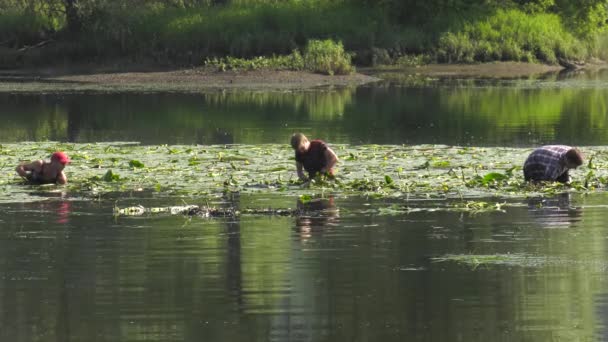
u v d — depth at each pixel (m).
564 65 129.88
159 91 100.56
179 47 120.69
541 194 39.69
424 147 54.19
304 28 123.75
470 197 39.25
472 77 114.12
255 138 62.06
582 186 40.81
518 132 64.56
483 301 25.14
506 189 40.75
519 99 87.44
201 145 56.72
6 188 42.16
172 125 70.31
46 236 32.78
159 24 122.94
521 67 123.75
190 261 29.34
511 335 22.75
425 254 29.89
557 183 41.25
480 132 64.75
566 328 23.16
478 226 33.75
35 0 132.00
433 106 82.25
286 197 39.56
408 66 122.12
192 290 26.33
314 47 115.25
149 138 62.72
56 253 30.42
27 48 127.44
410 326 23.36
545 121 70.88
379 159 49.00
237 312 24.52
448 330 23.09
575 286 26.28
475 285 26.47
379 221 34.72
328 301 25.30
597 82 105.31
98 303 25.30
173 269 28.44
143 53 121.19
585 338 22.53
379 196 39.62
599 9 140.25
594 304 24.80
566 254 29.70
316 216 35.69
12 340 22.75
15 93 98.38
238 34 121.69
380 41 124.81
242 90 101.12
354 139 61.28
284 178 43.75
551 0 140.12
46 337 22.92
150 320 23.97
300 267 28.53
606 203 37.66
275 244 31.41
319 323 23.62
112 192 41.16
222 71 113.06
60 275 27.89
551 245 30.91
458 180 42.91
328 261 29.16
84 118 75.62
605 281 26.70
